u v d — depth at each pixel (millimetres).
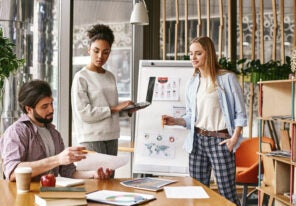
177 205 2070
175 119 3684
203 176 3578
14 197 2129
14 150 2492
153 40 5605
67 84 4762
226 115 3424
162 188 2424
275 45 5578
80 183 2432
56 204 1957
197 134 3531
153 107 4293
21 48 4113
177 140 4227
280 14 5555
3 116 4043
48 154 2641
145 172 4250
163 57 5621
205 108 3463
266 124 5609
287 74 5121
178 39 5621
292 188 3703
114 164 2676
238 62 5266
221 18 5523
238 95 3428
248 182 4457
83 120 3611
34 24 4641
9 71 3279
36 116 2590
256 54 5645
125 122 5711
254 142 4926
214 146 3447
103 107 3625
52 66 4812
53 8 4801
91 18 5379
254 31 5578
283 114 4176
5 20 4016
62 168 2727
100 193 2246
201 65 3473
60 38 4746
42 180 2248
